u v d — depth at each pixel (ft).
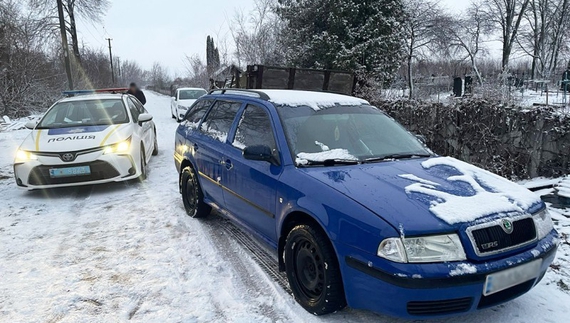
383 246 7.93
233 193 13.28
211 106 16.72
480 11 107.34
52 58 86.02
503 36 108.17
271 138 11.88
